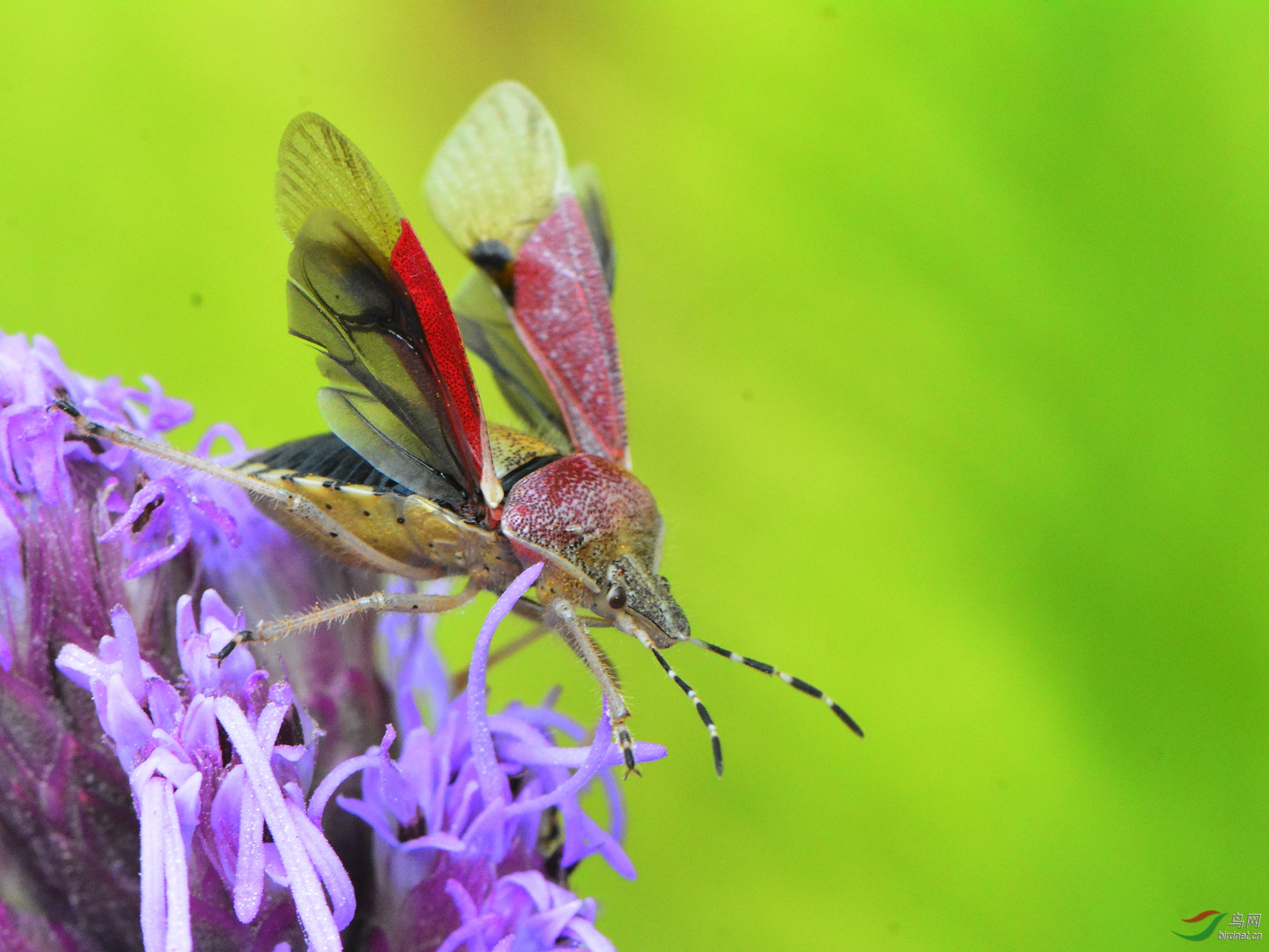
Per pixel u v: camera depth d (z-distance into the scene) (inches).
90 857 4.6
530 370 5.0
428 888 4.7
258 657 4.7
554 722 4.8
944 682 5.4
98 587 4.7
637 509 4.8
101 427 4.7
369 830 4.7
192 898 4.6
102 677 4.6
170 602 4.7
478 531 4.8
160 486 4.7
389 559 4.8
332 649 4.7
